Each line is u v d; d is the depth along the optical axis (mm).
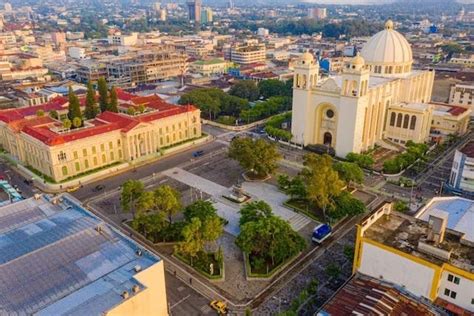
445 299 58156
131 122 131500
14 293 52719
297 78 139125
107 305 50656
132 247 63312
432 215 61031
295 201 102812
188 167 127562
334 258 80188
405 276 60000
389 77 152250
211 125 172750
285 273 75688
